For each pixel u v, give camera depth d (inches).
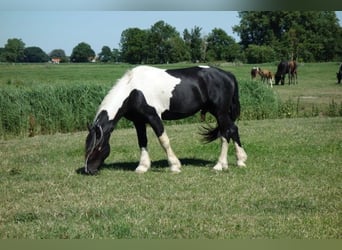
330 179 315.3
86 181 317.1
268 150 406.6
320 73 1561.3
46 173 343.9
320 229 222.4
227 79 349.4
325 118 649.0
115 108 334.6
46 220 242.5
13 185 312.7
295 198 272.4
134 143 466.9
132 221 235.8
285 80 1375.5
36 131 616.1
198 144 446.3
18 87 653.3
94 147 330.6
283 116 722.8
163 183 307.6
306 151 402.0
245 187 296.5
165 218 239.8
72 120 632.4
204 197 276.1
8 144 488.7
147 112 334.3
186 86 338.3
